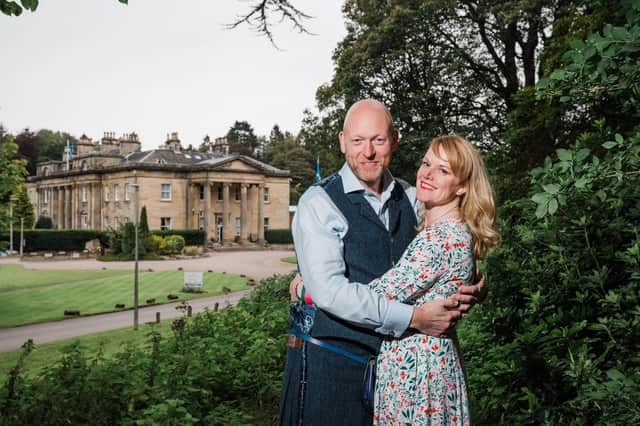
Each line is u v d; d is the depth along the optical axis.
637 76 3.32
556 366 3.55
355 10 25.53
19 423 4.58
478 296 2.57
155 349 6.18
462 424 2.39
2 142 19.83
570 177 3.22
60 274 32.78
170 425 4.45
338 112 24.70
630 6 3.41
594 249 3.84
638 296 3.56
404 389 2.33
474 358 4.50
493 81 23.33
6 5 5.71
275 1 7.77
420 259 2.34
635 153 3.29
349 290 2.27
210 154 60.94
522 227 4.27
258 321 8.59
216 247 52.88
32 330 16.31
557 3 19.22
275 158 86.69
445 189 2.46
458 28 22.59
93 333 15.51
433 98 22.75
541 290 4.14
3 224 19.72
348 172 2.68
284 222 59.66
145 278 30.61
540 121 13.70
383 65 22.77
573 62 3.72
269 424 5.51
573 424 3.26
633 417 2.80
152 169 52.53
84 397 4.91
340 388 2.51
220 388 6.11
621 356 3.40
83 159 63.50
